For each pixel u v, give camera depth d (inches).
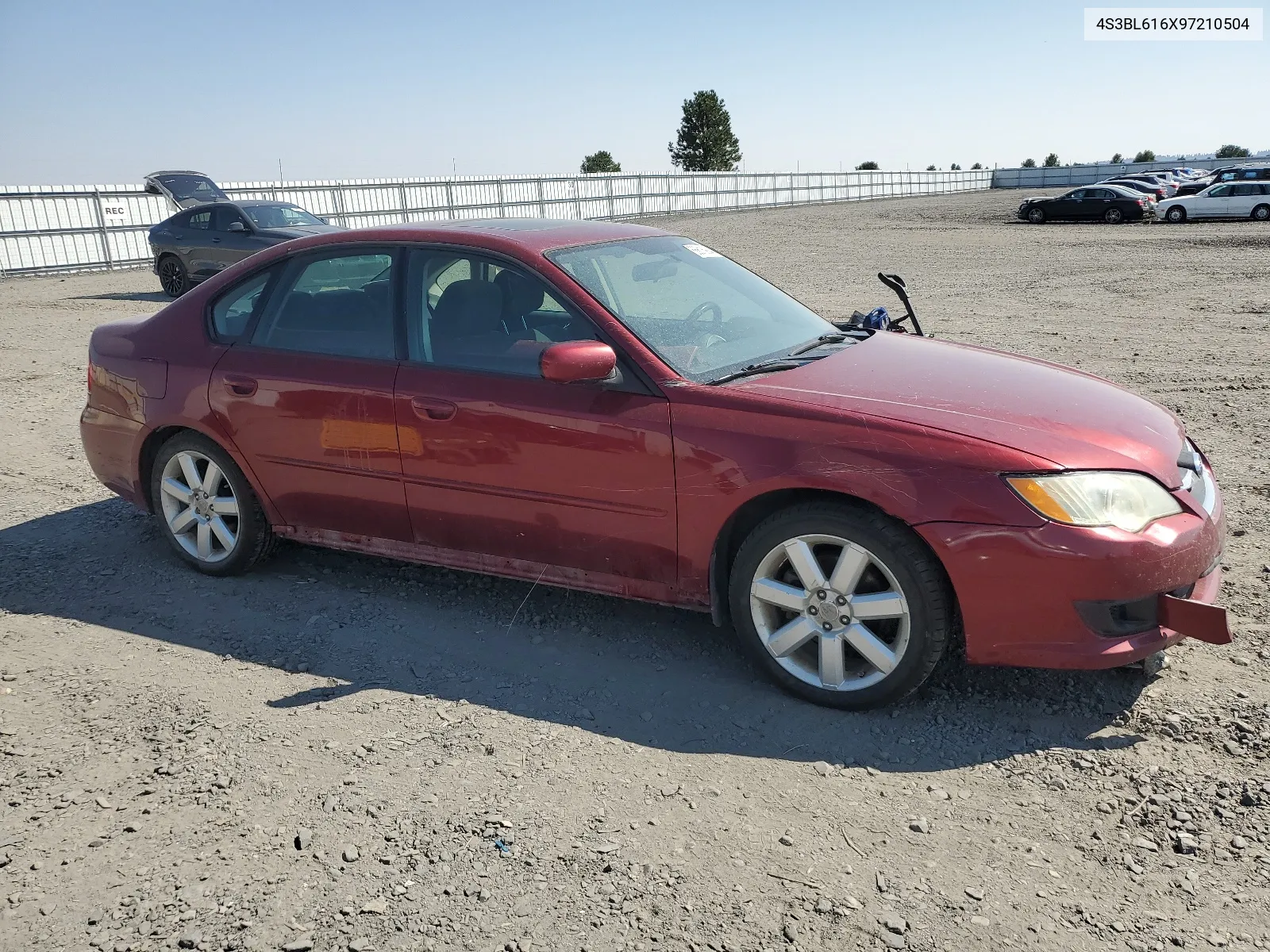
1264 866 100.4
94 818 113.0
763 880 100.6
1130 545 119.1
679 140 3476.9
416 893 99.4
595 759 123.2
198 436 179.0
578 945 92.0
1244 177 1341.0
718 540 138.7
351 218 1235.9
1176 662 141.9
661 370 140.2
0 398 348.2
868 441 126.2
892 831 108.4
